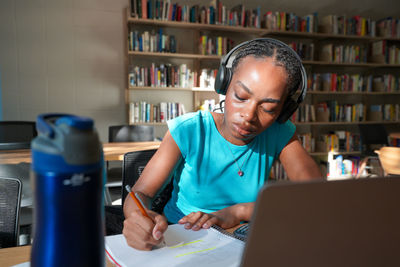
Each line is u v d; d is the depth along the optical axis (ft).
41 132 0.91
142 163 4.28
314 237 0.99
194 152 2.98
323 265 1.03
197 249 1.99
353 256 1.05
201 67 14.40
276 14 14.07
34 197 0.88
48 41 12.87
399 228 1.06
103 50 13.50
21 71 12.69
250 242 0.94
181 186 3.10
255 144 3.02
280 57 2.21
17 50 12.57
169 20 12.85
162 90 14.21
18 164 5.63
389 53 15.69
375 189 1.01
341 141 15.28
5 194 3.17
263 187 0.90
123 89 13.83
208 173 3.00
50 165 0.83
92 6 13.24
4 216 3.15
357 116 15.57
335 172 14.80
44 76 12.96
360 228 1.02
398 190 1.03
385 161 8.30
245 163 3.00
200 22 13.44
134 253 1.92
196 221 2.44
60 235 0.86
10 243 3.12
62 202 0.85
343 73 16.22
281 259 0.98
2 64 12.46
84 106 13.50
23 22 12.55
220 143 2.98
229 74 2.77
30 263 0.92
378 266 1.08
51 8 12.80
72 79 13.26
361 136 13.84
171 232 2.27
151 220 2.08
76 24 13.12
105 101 13.70
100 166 0.92
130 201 2.57
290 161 3.21
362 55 15.44
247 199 3.07
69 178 0.84
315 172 3.13
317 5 15.70
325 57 15.07
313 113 14.96
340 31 15.02
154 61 13.91
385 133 14.20
